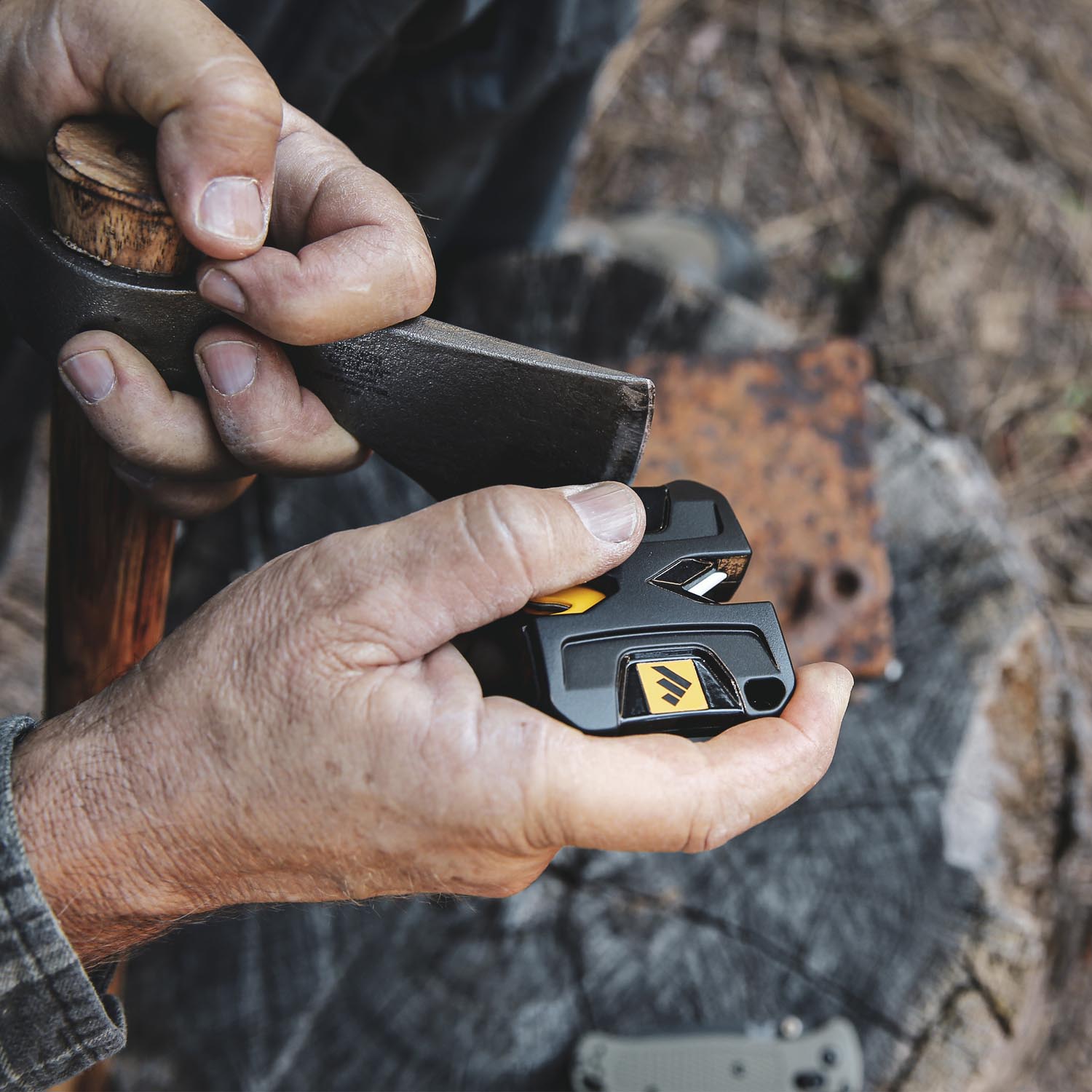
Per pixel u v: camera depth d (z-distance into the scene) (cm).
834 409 150
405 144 149
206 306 67
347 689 60
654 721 64
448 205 161
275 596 63
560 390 67
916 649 145
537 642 64
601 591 67
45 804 64
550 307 174
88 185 61
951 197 279
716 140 290
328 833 63
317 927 132
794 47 305
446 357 68
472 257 183
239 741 62
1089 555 234
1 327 134
